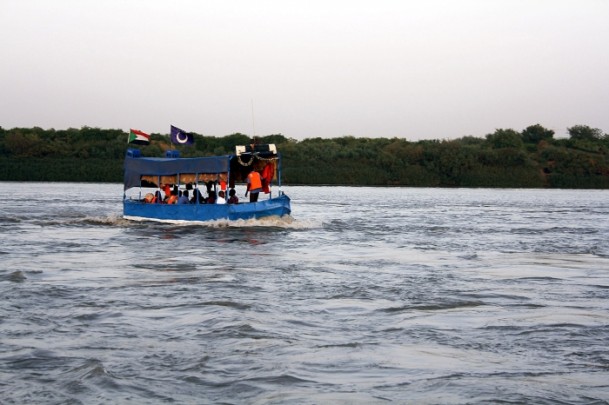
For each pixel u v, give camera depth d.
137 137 39.56
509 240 33.34
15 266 22.23
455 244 31.22
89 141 122.06
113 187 98.06
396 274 21.73
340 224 41.28
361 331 14.07
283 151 123.88
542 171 129.12
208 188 38.09
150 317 15.00
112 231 34.62
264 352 12.43
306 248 28.75
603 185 127.50
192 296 17.39
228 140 130.00
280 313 15.57
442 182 124.81
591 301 17.44
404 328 14.34
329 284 19.56
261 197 62.06
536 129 144.75
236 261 24.36
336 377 11.19
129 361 11.84
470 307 16.52
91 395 10.28
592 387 10.75
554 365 11.88
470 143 138.75
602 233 37.66
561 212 57.97
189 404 10.02
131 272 21.47
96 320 14.71
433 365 11.84
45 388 10.55
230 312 15.45
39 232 34.19
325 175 120.94
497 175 125.56
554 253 28.02
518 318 15.32
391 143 135.12
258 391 10.54
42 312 15.35
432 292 18.45
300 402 10.10
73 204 57.31
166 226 36.66
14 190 84.06
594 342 13.34
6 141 117.31
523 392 10.48
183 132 40.28
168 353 12.33
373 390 10.60
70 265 22.83
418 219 47.12
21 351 12.31
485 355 12.47
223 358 12.06
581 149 137.50
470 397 10.30
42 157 117.00
